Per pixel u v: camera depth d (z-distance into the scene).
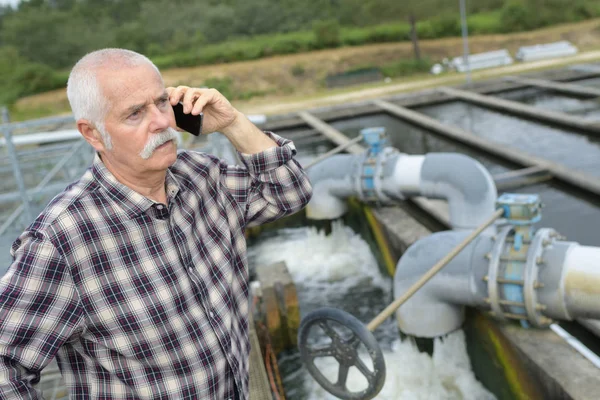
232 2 45.56
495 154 12.89
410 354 5.85
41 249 1.12
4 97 34.75
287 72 33.97
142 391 1.26
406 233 7.85
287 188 1.51
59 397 3.18
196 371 1.29
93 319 1.19
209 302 1.31
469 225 7.45
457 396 5.44
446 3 36.47
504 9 36.38
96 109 1.13
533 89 21.64
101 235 1.17
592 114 16.39
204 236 1.34
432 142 15.56
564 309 4.29
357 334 3.43
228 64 36.16
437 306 5.36
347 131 18.86
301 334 3.77
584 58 26.75
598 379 4.05
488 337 5.18
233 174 1.49
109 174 1.19
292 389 5.92
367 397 3.61
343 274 8.79
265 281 6.33
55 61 41.06
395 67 31.64
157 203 1.22
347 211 10.11
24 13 42.94
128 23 45.31
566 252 4.35
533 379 4.46
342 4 41.03
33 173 6.87
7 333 1.09
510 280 4.50
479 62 29.52
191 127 1.39
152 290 1.21
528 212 4.43
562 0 35.88
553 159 12.52
